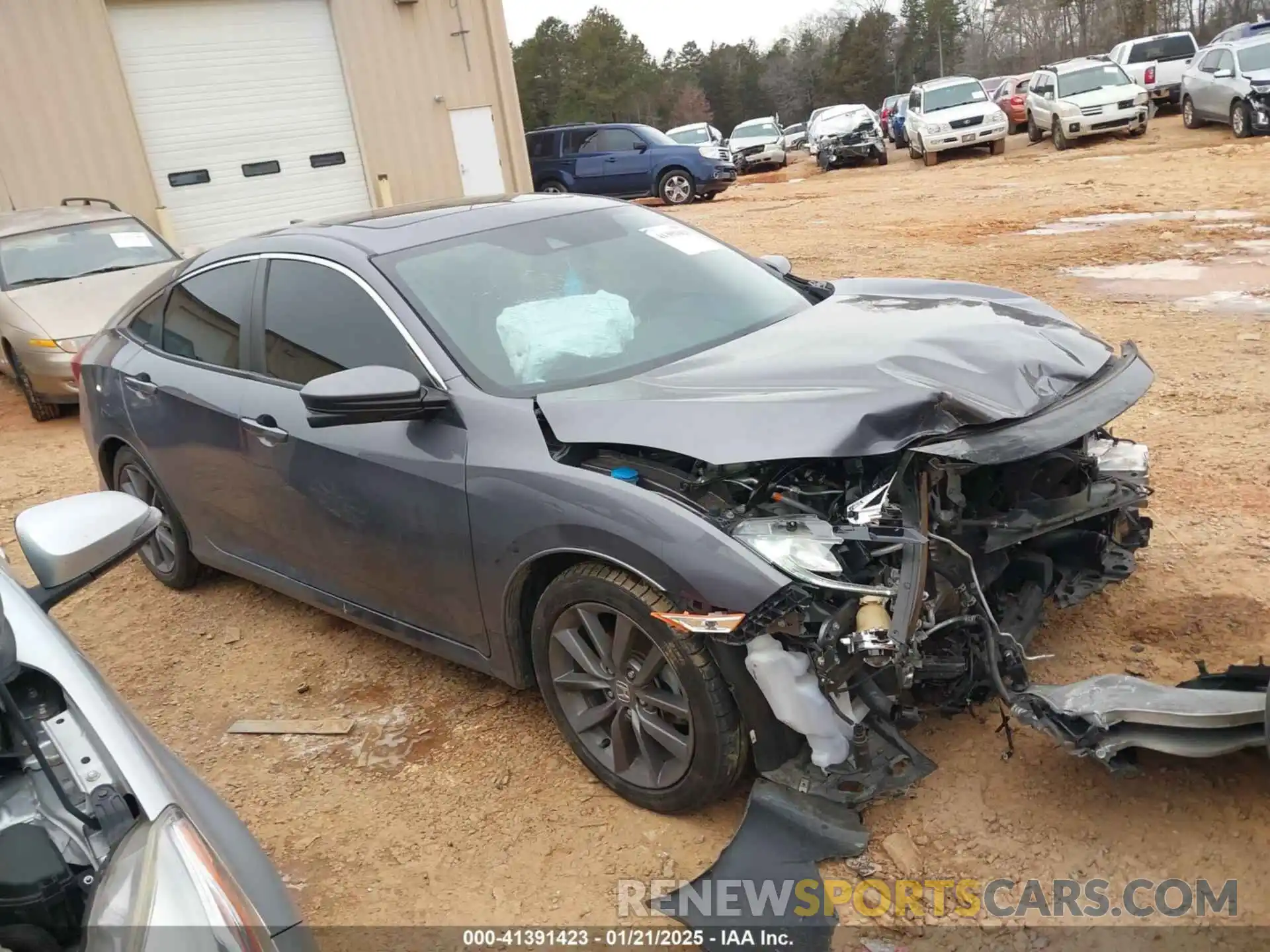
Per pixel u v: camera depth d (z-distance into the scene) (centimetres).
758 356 322
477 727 362
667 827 299
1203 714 258
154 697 414
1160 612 367
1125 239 1075
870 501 265
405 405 309
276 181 1653
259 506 403
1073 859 266
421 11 1734
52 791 191
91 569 241
